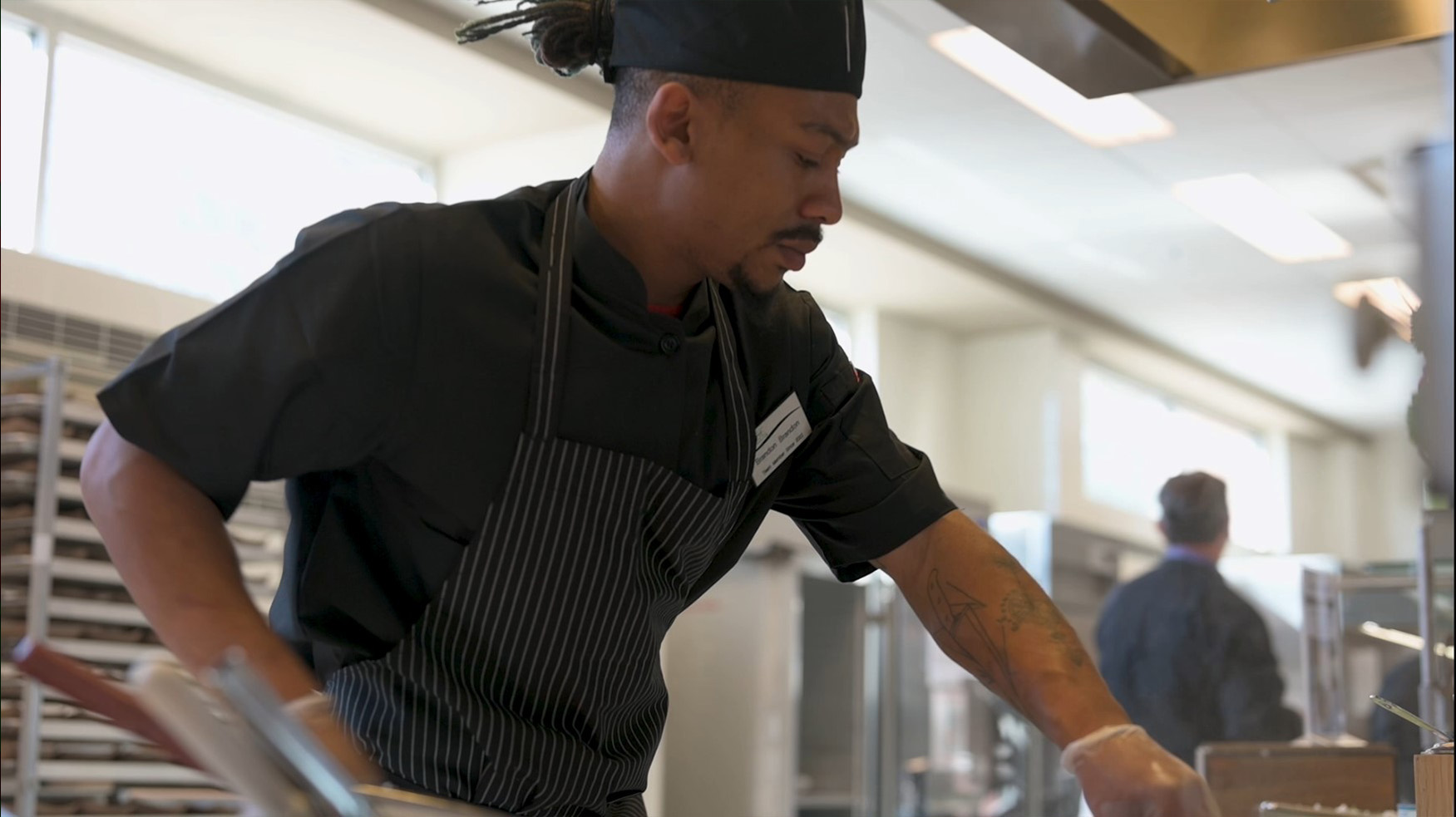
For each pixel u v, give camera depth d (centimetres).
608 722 133
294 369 111
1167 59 171
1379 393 1018
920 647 588
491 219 125
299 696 100
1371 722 367
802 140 118
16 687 319
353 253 116
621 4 124
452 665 123
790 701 540
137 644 337
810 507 151
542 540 123
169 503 108
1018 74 546
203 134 521
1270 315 856
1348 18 163
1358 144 610
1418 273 93
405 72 519
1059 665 132
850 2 120
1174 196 679
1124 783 111
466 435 120
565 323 123
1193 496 456
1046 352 852
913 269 756
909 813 567
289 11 475
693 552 136
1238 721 440
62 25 480
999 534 607
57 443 327
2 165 461
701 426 132
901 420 827
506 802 124
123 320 469
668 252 126
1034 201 691
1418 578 308
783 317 142
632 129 124
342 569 123
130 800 322
